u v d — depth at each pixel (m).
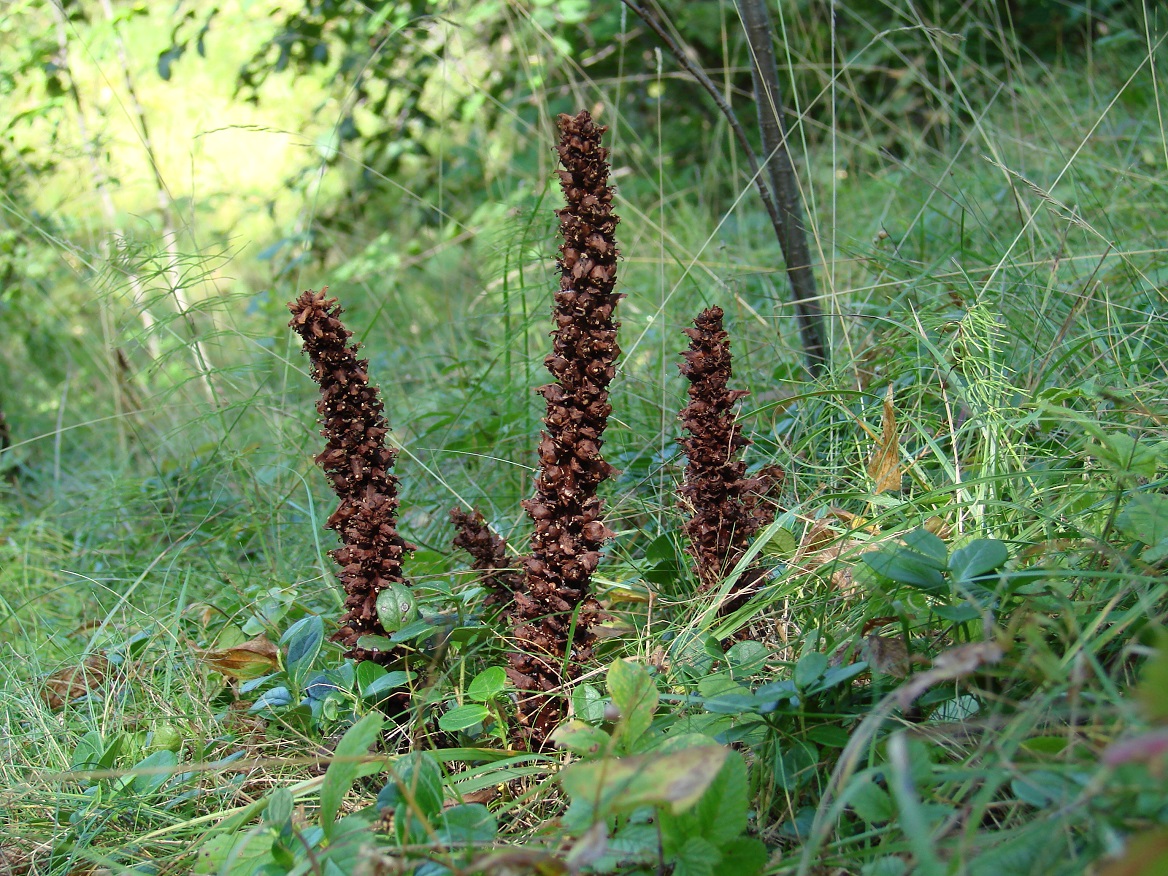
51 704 2.58
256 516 3.30
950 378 2.47
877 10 6.30
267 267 5.32
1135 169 3.96
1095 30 6.14
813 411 2.99
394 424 3.82
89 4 5.48
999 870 1.26
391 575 2.07
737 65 6.53
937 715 1.73
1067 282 3.20
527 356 3.46
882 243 3.71
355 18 5.39
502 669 1.93
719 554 2.13
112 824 1.95
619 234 4.93
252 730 2.26
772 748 1.71
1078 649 1.59
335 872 1.45
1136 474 1.78
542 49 5.48
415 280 5.66
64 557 3.63
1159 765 0.87
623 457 3.19
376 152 5.75
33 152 5.23
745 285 4.03
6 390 5.70
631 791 1.31
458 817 1.54
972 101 5.55
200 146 5.35
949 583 1.69
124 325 3.74
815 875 1.49
